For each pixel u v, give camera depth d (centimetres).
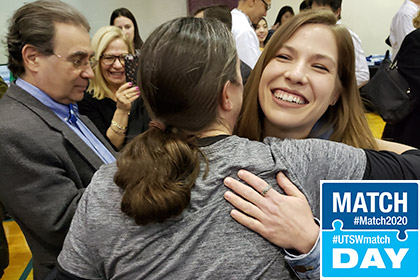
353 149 64
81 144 105
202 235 54
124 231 54
